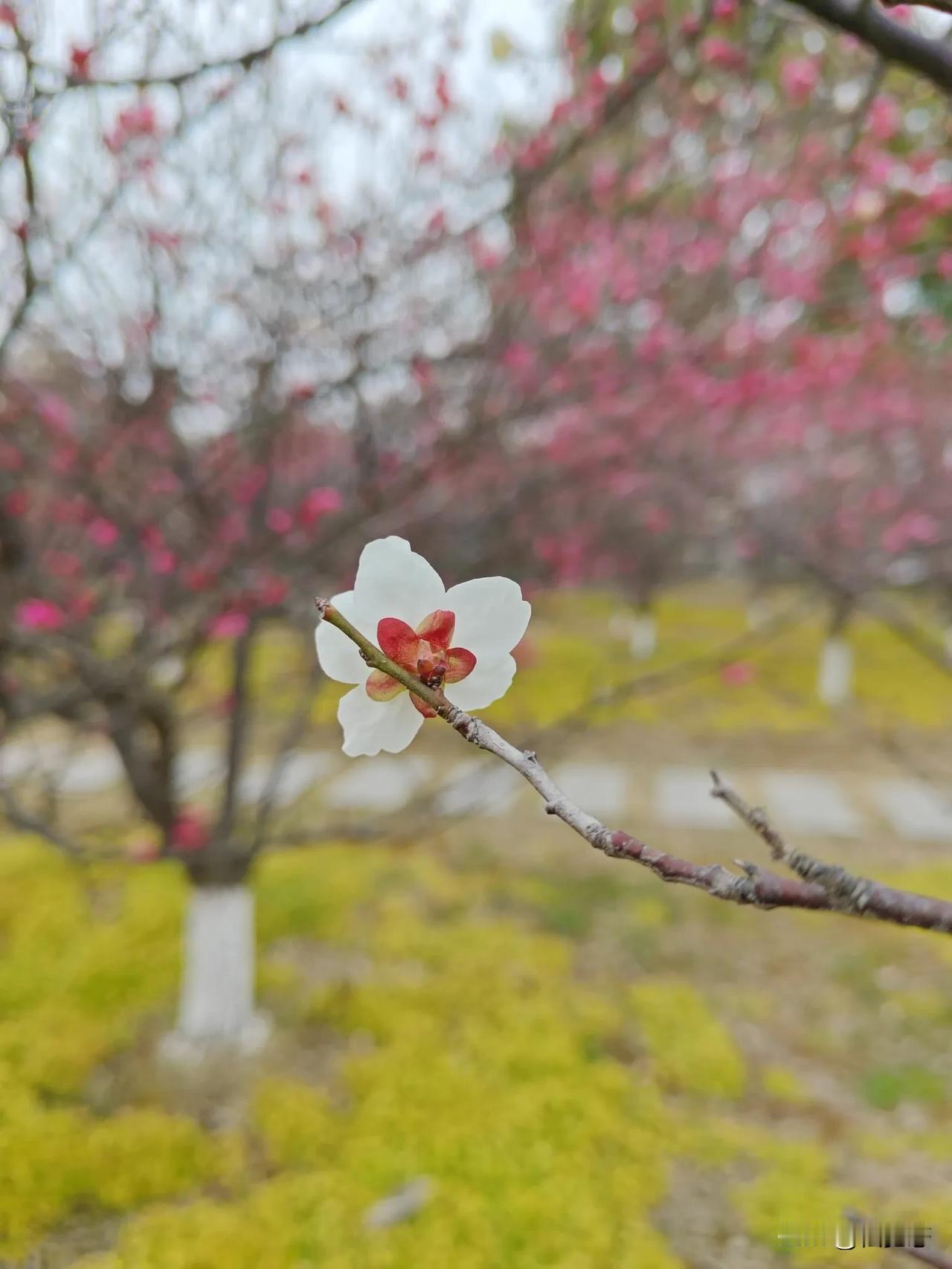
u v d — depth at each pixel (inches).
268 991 171.2
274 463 124.7
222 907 151.1
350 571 135.6
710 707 408.2
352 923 199.2
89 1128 130.4
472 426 132.9
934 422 277.0
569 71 124.6
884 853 253.9
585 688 399.2
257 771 265.6
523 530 180.7
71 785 266.4
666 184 132.1
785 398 181.6
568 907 212.5
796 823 276.8
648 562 368.8
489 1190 121.1
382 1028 159.0
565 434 154.3
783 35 100.4
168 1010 163.5
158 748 146.0
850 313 152.3
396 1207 117.0
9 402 109.7
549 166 108.7
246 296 127.8
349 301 126.4
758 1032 167.2
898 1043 164.1
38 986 166.1
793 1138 137.7
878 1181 127.2
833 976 187.0
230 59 74.1
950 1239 112.8
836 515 283.4
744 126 125.3
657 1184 125.7
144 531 118.6
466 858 239.8
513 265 137.2
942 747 362.9
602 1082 146.7
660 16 104.7
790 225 141.4
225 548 117.0
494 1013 164.2
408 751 318.3
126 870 213.8
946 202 121.3
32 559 117.2
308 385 117.2
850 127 104.2
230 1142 129.7
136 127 103.6
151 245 112.7
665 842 257.0
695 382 153.2
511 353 132.7
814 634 578.6
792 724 386.9
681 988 178.4
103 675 112.5
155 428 121.0
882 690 450.3
